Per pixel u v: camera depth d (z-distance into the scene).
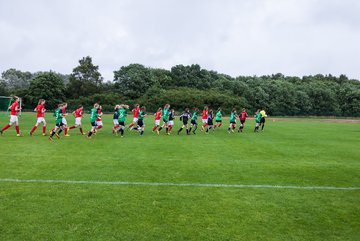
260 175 8.70
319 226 5.27
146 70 73.06
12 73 107.19
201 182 7.77
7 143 13.34
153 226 5.06
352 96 74.94
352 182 8.19
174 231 4.90
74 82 68.50
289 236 4.86
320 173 9.16
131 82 69.75
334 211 5.99
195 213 5.67
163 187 7.24
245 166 9.88
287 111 71.19
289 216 5.66
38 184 7.19
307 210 6.00
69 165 9.25
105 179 7.77
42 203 5.93
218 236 4.77
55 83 63.00
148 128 23.62
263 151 13.11
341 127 30.92
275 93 72.38
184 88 72.50
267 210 5.93
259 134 20.94
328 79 101.56
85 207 5.79
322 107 75.56
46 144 13.32
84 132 19.02
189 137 17.94
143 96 66.69
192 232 4.88
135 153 11.66
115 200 6.22
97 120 17.81
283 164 10.40
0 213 5.40
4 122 25.38
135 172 8.60
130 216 5.43
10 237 4.55
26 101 61.09
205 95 64.25
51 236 4.60
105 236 4.65
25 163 9.38
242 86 74.31
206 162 10.34
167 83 76.31
